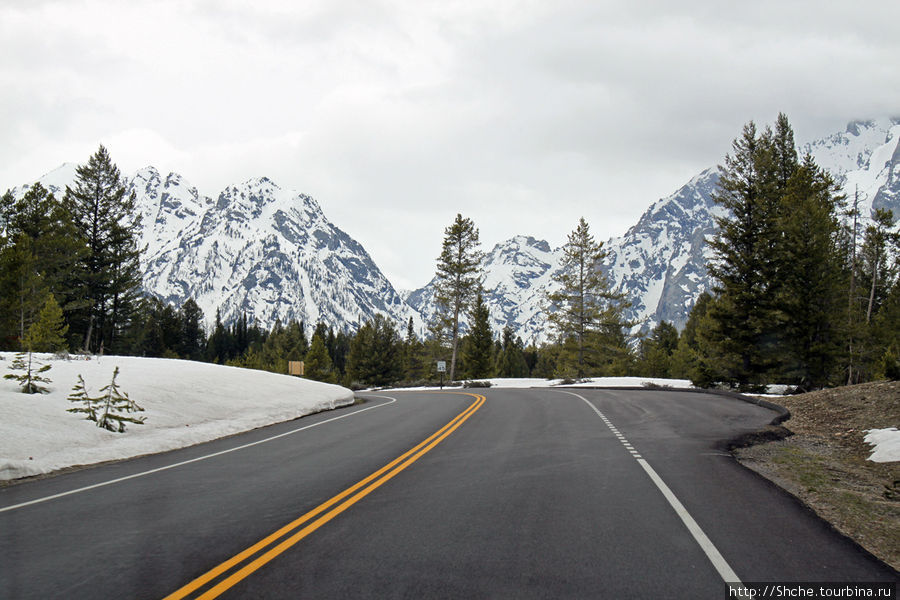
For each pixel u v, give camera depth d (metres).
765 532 5.80
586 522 6.11
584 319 55.62
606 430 14.26
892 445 10.55
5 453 10.02
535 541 5.43
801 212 32.00
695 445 11.73
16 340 40.31
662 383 37.72
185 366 24.98
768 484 8.14
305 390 24.83
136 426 13.96
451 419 17.42
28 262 42.34
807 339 31.39
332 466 9.78
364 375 76.50
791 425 15.04
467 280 62.00
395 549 5.20
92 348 58.06
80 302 52.44
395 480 8.45
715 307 32.38
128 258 58.66
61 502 7.37
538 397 27.03
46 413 12.91
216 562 4.89
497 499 7.19
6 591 4.27
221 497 7.50
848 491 7.92
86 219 57.75
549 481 8.28
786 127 42.91
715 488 7.83
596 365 60.78
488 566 4.75
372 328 78.56
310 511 6.66
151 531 5.91
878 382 17.89
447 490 7.74
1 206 49.84
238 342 135.12
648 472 8.94
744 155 33.78
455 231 62.44
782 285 31.47
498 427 15.21
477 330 68.00
